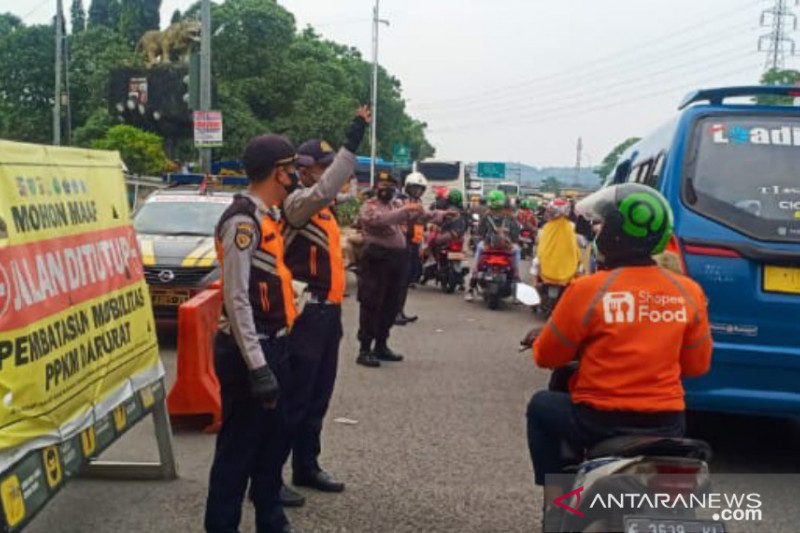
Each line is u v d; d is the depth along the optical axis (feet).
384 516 16.31
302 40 181.57
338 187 15.92
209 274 32.63
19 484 11.68
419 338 36.68
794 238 17.99
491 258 46.93
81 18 210.79
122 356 15.71
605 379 11.35
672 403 11.25
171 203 39.14
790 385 18.07
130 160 78.28
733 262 18.01
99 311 14.74
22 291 11.98
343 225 72.54
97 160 15.88
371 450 20.29
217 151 133.59
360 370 29.30
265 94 150.20
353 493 17.51
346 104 155.43
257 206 13.44
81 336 13.88
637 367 11.24
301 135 150.20
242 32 150.51
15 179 12.34
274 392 13.10
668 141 19.54
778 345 17.98
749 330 18.01
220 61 150.82
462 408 24.39
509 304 49.08
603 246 11.73
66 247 13.69
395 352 33.06
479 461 19.60
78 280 13.98
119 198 16.70
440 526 15.85
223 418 13.84
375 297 29.60
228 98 140.97
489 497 17.34
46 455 12.51
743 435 22.35
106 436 14.78
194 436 21.48
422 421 22.90
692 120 19.02
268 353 13.73
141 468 18.02
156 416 17.80
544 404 12.34
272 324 13.78
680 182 18.63
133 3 181.47
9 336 11.53
